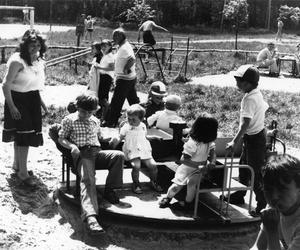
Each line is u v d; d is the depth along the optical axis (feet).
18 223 20.13
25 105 22.71
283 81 65.10
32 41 22.31
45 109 24.22
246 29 157.89
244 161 21.75
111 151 21.17
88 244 19.16
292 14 162.61
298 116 43.04
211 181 20.93
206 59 81.25
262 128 20.74
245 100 20.31
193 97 47.93
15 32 123.03
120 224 20.13
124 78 33.55
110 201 20.99
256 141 20.66
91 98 20.95
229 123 38.58
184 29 151.84
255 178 20.76
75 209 21.40
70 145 20.72
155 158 23.52
